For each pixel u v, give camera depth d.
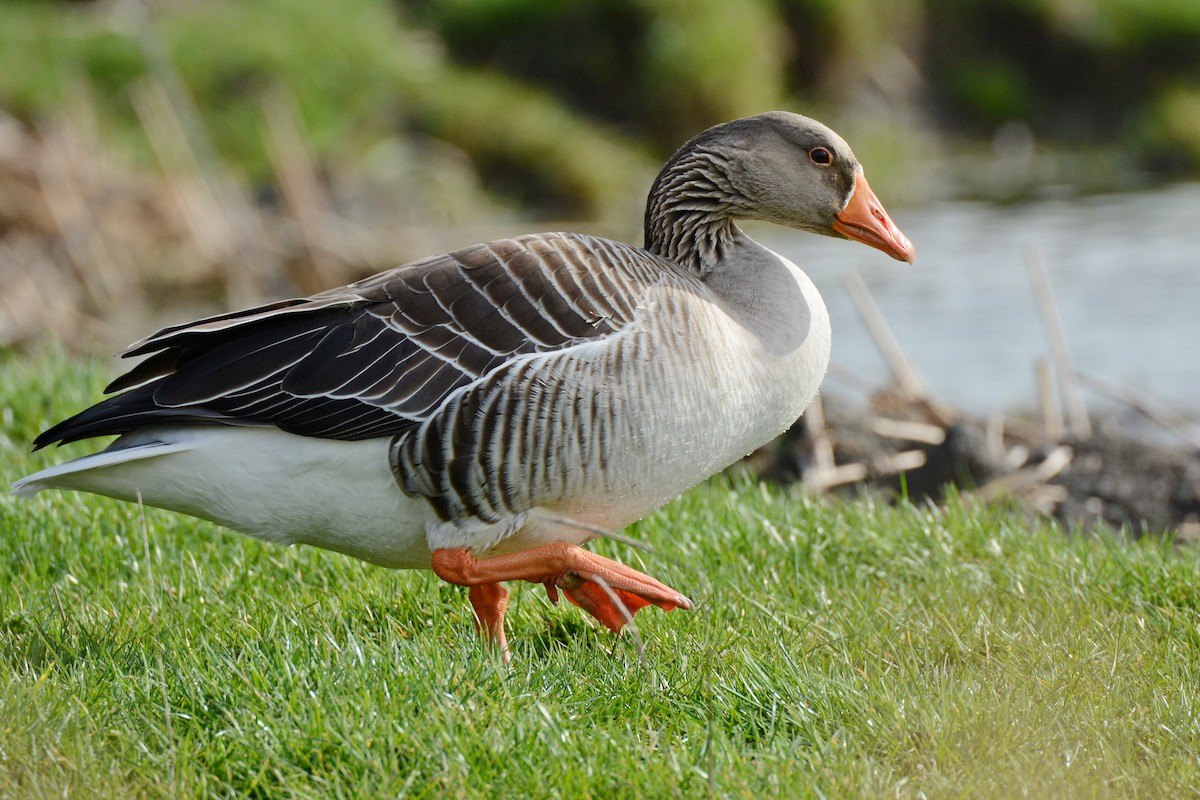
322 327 8.95
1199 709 8.30
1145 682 8.78
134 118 36.00
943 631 9.61
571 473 8.73
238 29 39.97
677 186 10.58
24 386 14.82
